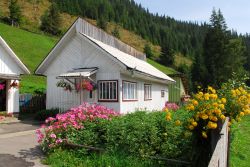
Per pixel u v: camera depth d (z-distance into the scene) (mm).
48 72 19484
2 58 17250
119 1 196625
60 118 9234
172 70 99500
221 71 54250
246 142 12383
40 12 122812
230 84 7863
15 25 83250
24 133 12719
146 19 190625
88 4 162625
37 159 8242
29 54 52188
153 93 23531
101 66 17406
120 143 8102
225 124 6125
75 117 9398
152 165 7250
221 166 5039
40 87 30719
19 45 55188
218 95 7418
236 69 53562
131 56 26172
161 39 167875
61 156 8070
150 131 8133
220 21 59031
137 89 19562
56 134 8820
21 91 26516
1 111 17828
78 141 8703
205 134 6445
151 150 7906
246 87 8055
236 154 10055
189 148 7375
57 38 82000
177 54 146125
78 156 8070
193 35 178375
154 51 137875
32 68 44719
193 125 6637
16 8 87938
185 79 36094
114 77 16938
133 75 16719
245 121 18969
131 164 7207
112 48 21328
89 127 9125
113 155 7680
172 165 7223
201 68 56062
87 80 16859
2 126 14969
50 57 19000
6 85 18109
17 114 18438
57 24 94812
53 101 19078
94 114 9836
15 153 8867
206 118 6379
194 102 6680
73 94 18250
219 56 55844
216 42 57375
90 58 17875
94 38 19875
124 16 176875
